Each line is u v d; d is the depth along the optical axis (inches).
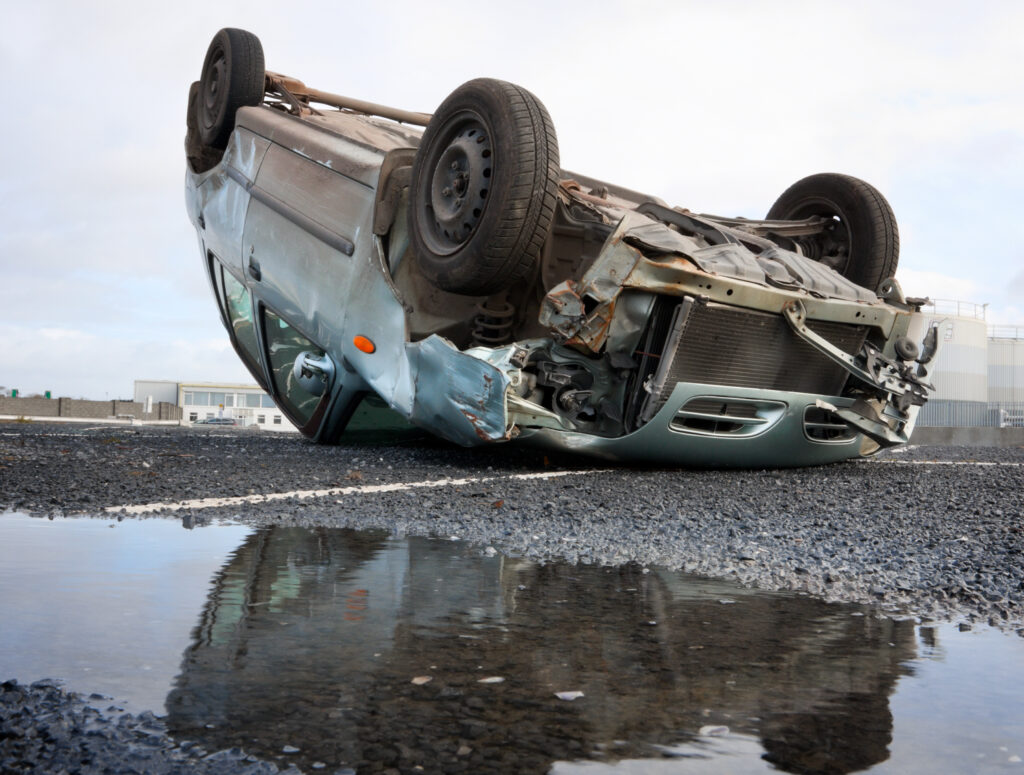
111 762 42.6
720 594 92.9
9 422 1127.6
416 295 296.4
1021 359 1449.3
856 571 107.6
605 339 251.0
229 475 222.4
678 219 289.7
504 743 46.0
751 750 45.8
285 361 388.5
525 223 248.1
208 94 410.9
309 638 68.5
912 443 692.1
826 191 348.5
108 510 153.2
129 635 68.0
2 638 66.3
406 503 172.6
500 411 249.9
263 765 42.5
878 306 281.7
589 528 144.0
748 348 260.4
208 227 407.8
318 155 339.3
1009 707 54.4
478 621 76.4
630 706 53.0
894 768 43.6
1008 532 140.0
